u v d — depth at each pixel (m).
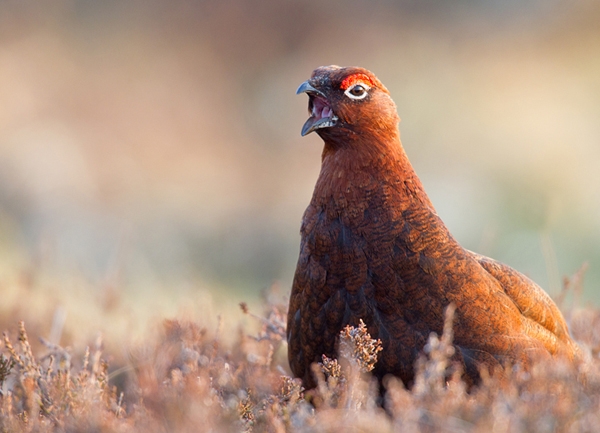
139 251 15.50
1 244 12.52
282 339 7.09
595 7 26.70
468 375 5.59
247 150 24.73
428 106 22.70
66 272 10.59
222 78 27.62
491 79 24.50
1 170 19.55
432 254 5.70
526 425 4.50
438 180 18.97
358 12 28.67
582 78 24.20
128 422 5.15
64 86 25.50
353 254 5.74
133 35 28.23
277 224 18.86
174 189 21.56
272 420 5.12
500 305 5.76
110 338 8.38
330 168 6.02
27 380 5.75
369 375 5.64
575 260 14.34
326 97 6.01
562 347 6.24
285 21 28.75
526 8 27.69
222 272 16.05
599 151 20.25
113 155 23.09
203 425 4.71
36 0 27.92
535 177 18.52
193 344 6.90
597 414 4.61
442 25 27.81
